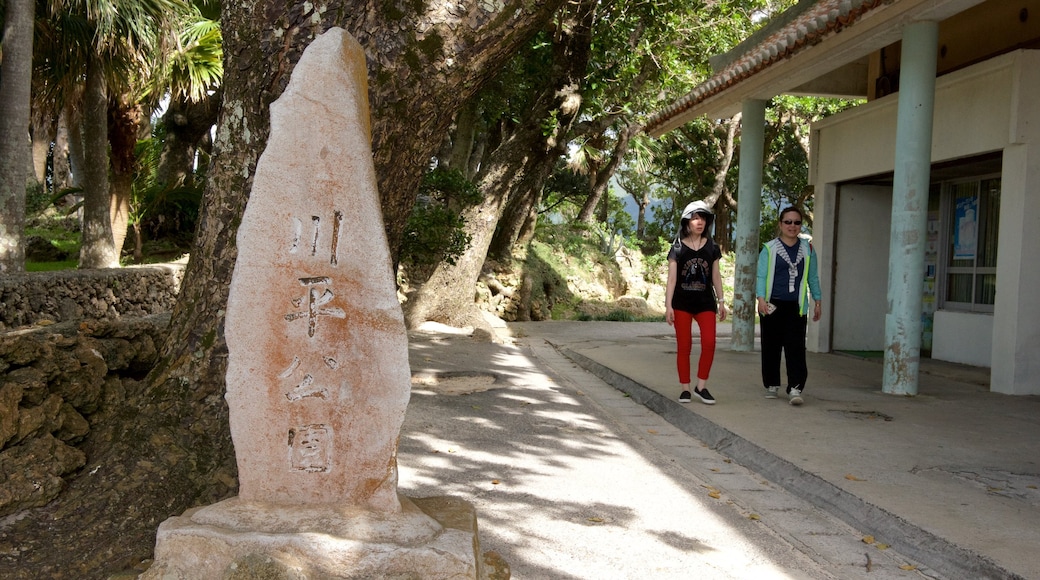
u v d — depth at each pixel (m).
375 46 3.85
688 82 18.45
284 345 3.10
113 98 13.71
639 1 15.19
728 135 27.77
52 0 10.02
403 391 3.14
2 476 3.60
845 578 3.76
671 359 11.22
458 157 17.66
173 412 3.97
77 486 3.76
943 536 4.01
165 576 2.94
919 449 5.85
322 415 3.12
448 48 3.92
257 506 3.08
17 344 3.99
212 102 19.38
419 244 11.98
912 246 8.18
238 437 3.13
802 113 25.80
